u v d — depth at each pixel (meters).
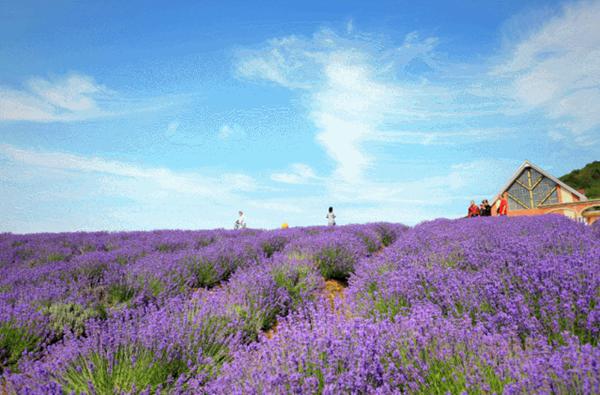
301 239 8.62
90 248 10.04
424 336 2.52
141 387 2.78
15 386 2.53
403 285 3.79
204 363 3.11
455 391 2.07
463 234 6.94
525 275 3.20
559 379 1.76
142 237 11.98
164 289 5.34
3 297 4.69
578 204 28.47
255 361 2.62
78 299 4.92
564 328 2.63
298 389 2.11
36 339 3.94
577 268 3.19
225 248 7.68
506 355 2.16
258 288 4.86
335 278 6.95
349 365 2.22
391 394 1.99
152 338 3.16
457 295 3.31
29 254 9.21
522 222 8.64
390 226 14.00
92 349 3.09
